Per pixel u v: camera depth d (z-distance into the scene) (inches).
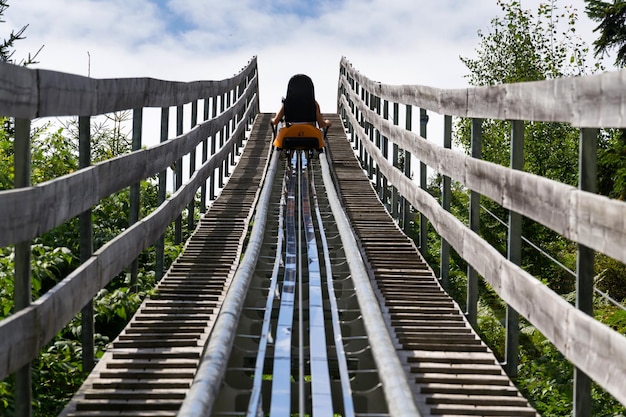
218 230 464.8
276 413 206.7
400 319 318.7
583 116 204.8
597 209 194.7
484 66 834.8
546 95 233.1
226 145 664.4
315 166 681.6
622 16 687.1
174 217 408.8
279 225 435.8
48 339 212.5
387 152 573.3
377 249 419.8
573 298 418.9
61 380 277.7
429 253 487.2
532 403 279.1
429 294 349.1
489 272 289.7
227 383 228.2
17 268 201.3
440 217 374.3
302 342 249.8
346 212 511.2
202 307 327.6
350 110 880.3
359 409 219.8
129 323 305.4
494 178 288.7
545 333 229.3
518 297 255.8
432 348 287.4
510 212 275.7
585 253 208.2
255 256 344.8
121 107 306.3
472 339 294.2
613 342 182.9
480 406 242.4
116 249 288.2
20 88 195.5
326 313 311.0
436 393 251.9
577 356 204.4
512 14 810.8
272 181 564.4
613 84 187.3
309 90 643.5
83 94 254.1
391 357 218.2
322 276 355.9
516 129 270.1
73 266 363.9
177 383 247.9
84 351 275.4
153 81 363.9
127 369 260.7
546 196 232.2
